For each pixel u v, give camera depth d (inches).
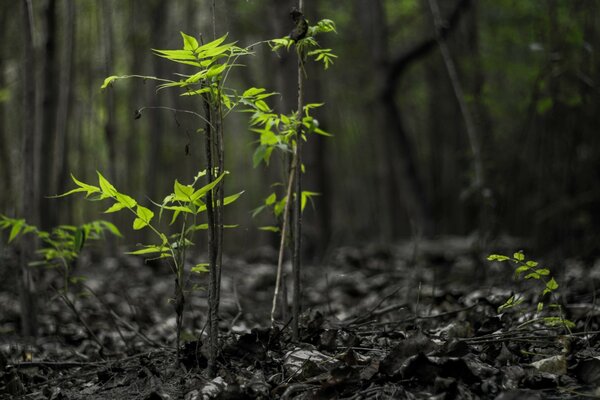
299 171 101.9
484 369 85.0
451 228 621.9
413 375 83.6
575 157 260.5
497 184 234.4
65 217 378.9
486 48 365.4
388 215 579.8
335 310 165.9
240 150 743.7
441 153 647.8
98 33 357.1
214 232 90.0
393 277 221.6
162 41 395.5
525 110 273.4
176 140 464.8
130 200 84.9
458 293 138.9
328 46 562.9
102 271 257.3
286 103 285.1
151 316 176.1
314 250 309.7
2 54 327.0
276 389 85.6
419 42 473.1
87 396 96.7
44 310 172.2
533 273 96.1
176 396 90.0
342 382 83.5
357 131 828.0
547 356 94.8
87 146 444.8
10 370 109.1
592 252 236.2
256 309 183.5
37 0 331.0
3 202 307.1
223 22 376.5
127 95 464.8
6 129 348.5
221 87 86.4
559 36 221.9
